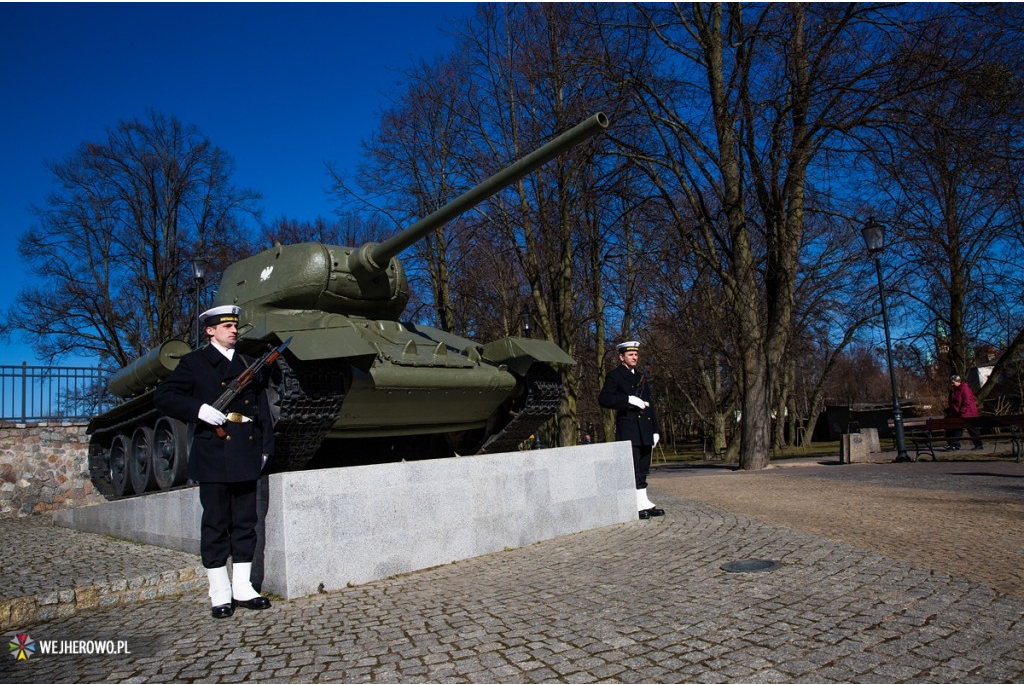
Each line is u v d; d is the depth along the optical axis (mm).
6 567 8094
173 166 33438
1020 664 4062
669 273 28641
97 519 11133
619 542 8297
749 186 18062
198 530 8281
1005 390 30016
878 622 4859
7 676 4738
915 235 20266
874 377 70812
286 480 6535
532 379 9969
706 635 4773
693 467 23844
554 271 21375
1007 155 16578
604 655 4508
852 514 9211
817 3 16422
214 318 6418
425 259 26438
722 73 18406
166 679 4496
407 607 5922
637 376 10258
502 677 4238
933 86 15875
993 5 15625
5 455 15453
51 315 31844
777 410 37500
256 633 5426
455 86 23578
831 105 16422
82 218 32531
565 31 19688
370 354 7266
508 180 7824
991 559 6434
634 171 20094
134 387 10820
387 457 10289
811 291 32969
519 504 8562
